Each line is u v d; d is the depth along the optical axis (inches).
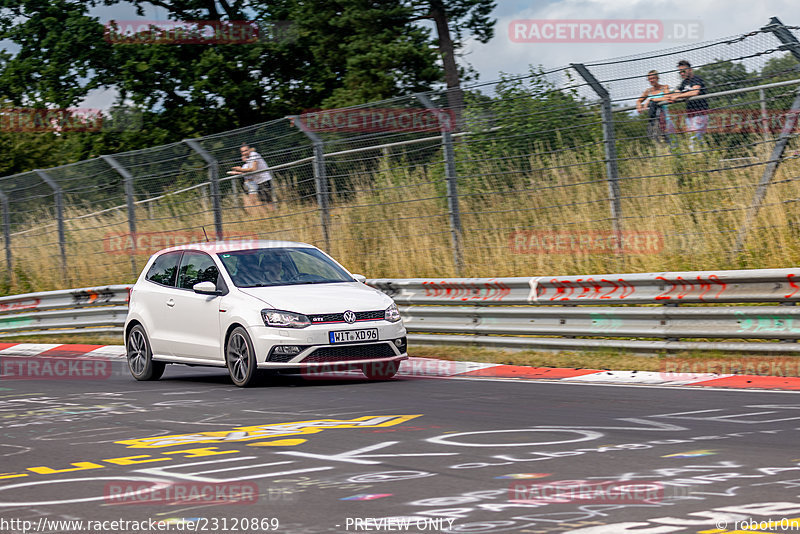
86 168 3198.8
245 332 1596.9
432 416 1210.0
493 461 924.6
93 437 1163.9
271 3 5275.6
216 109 5152.6
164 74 5123.0
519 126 2231.8
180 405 1413.6
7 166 4899.1
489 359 1793.8
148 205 2982.3
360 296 1642.5
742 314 1581.0
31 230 3408.0
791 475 826.8
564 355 1745.8
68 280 3265.3
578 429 1080.2
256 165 2691.9
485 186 2332.7
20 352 2598.4
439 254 2377.0
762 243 1932.8
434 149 2356.1
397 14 4375.0
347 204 2522.1
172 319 1759.4
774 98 1913.1
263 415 1277.1
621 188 2166.6
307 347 1558.8
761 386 1358.3
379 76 4315.9
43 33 5265.8
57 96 5000.0
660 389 1378.0
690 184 2065.7
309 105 5162.4
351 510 759.7
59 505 814.5
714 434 1020.5
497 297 1929.1
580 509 736.3
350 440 1061.8
